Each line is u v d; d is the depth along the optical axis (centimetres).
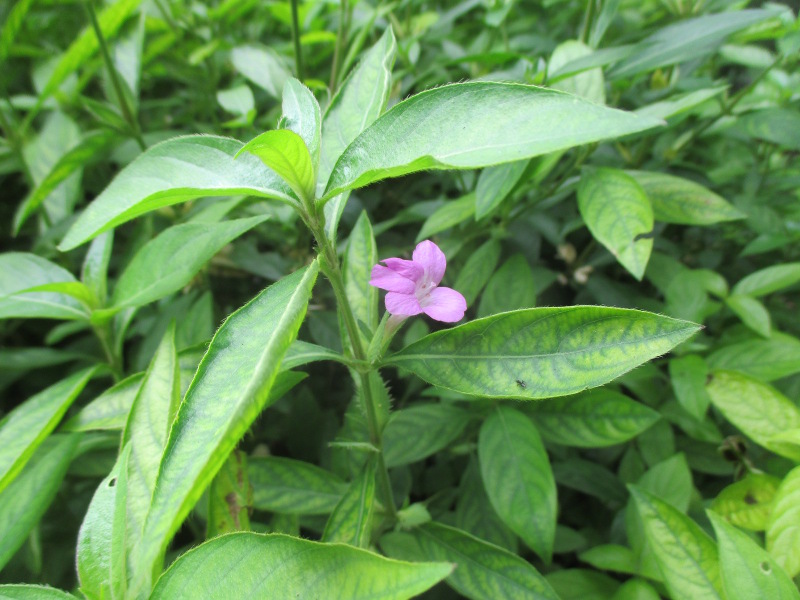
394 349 35
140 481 17
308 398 33
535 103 12
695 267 41
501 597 21
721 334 35
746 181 38
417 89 38
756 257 41
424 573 12
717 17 27
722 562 16
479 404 28
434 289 17
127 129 35
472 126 13
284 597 13
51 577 29
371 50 20
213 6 45
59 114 39
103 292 25
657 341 14
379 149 14
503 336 16
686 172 39
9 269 25
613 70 29
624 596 22
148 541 10
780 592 16
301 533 30
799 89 35
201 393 12
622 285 35
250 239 37
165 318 31
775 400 23
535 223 35
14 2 44
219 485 19
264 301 14
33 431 20
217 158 16
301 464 24
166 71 43
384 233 39
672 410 30
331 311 35
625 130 11
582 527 33
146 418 17
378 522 23
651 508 20
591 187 26
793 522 18
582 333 15
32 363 31
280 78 34
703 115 35
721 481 32
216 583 13
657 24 42
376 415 20
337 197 17
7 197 45
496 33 39
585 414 27
